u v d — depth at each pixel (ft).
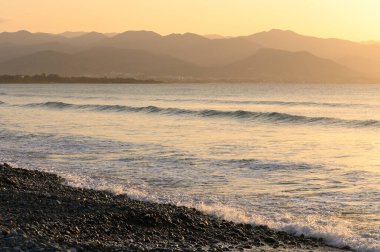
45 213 55.01
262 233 53.98
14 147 126.82
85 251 42.39
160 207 62.69
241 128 173.99
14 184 74.95
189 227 54.34
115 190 76.07
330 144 130.82
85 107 295.69
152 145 128.26
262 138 144.36
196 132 160.86
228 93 607.37
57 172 92.17
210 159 105.19
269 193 74.28
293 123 189.98
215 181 83.35
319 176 87.20
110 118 221.87
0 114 250.98
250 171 92.02
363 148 123.13
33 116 236.63
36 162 104.22
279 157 107.86
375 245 49.88
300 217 61.11
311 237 53.16
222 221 58.23
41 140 140.36
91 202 61.57
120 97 474.90
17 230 45.32
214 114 229.25
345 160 104.17
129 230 51.67
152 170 93.45
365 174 88.74
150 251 44.04
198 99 414.62
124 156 110.63
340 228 55.77
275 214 62.39
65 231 48.62
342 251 48.83
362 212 63.31
